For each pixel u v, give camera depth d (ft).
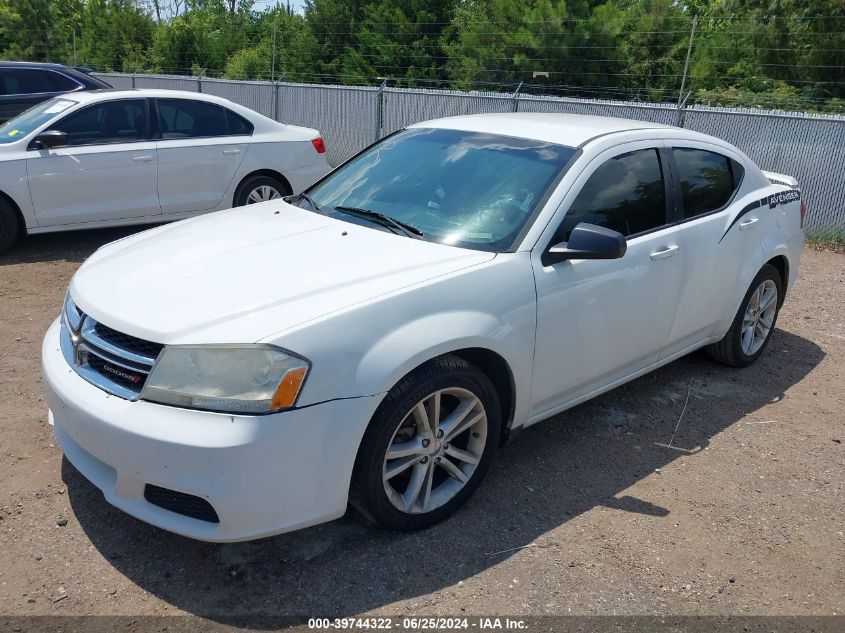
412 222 12.37
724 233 15.15
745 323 16.98
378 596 9.50
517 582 9.88
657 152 14.23
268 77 88.94
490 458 11.47
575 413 14.88
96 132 25.17
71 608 9.10
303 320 9.36
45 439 12.80
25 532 10.41
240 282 10.27
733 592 9.97
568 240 11.92
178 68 99.04
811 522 11.66
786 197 17.53
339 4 87.10
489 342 10.69
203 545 10.34
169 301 9.87
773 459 13.50
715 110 35.37
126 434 9.04
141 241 12.57
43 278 22.21
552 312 11.67
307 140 29.43
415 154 14.11
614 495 12.07
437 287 10.41
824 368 17.94
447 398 10.98
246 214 13.74
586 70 62.90
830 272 27.40
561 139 13.38
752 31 61.46
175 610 9.14
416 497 10.59
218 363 8.99
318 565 10.02
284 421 8.95
